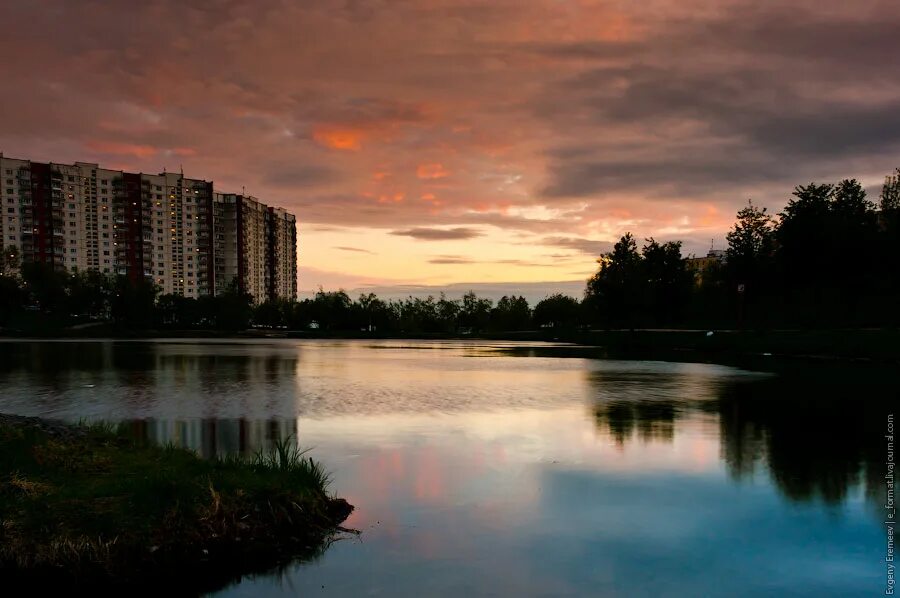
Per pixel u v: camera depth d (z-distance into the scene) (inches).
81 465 417.7
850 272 2475.4
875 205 2719.0
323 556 336.5
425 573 316.8
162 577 307.0
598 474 499.5
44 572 302.2
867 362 1588.3
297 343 3476.9
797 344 1895.9
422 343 3590.1
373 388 1092.5
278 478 407.2
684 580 311.9
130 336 4195.4
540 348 2832.2
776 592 296.7
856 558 338.6
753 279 2770.7
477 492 448.5
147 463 437.7
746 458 552.4
